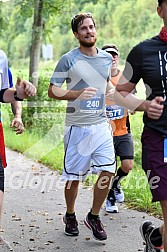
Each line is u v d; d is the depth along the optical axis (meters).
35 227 10.10
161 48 6.77
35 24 23.22
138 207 11.23
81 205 11.59
